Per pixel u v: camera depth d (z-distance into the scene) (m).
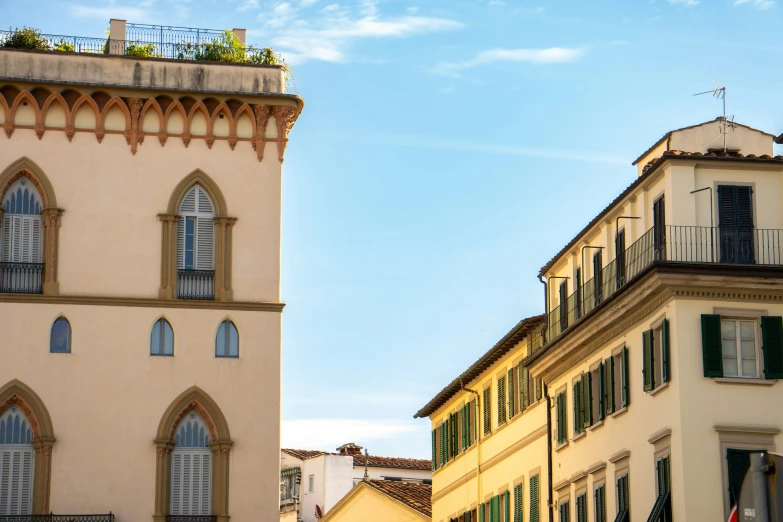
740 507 13.76
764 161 44.38
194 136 48.62
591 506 49.72
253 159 48.91
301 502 97.88
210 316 47.38
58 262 46.97
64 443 45.62
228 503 46.12
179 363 46.78
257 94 48.78
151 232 47.69
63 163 47.66
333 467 95.94
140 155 48.16
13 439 45.66
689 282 42.28
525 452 58.56
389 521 78.81
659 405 43.44
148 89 48.06
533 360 55.41
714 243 43.66
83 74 48.09
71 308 46.59
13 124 47.59
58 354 46.16
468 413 68.38
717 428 41.44
